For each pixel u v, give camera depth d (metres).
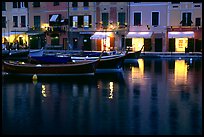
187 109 17.91
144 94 22.03
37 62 30.44
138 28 55.00
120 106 18.59
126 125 15.13
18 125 15.12
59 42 59.22
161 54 50.44
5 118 16.22
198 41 52.84
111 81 27.64
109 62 33.78
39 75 29.77
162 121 15.72
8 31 62.56
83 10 57.44
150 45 54.56
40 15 60.91
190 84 25.94
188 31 53.06
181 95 21.66
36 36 60.81
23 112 17.30
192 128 14.73
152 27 54.47
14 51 46.19
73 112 17.28
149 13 54.47
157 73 32.62
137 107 18.36
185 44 53.44
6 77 29.84
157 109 17.89
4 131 14.36
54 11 59.56
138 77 29.95
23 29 62.12
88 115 16.72
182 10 53.16
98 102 19.61
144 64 40.94
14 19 62.72
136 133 14.14
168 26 53.78
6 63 30.67
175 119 16.03
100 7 56.53
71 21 58.38
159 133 14.15
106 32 56.09
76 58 34.59
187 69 35.56
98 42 56.62
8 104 19.14
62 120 15.86
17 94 22.08
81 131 14.38
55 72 29.59
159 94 22.02
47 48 57.44
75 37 58.12
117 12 55.81
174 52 52.66
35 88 24.39
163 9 53.91
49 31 59.28
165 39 54.03
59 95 21.75
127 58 45.09
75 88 24.30
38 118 16.19
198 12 52.66
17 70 30.27
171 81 27.48
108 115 16.70
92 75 30.30
